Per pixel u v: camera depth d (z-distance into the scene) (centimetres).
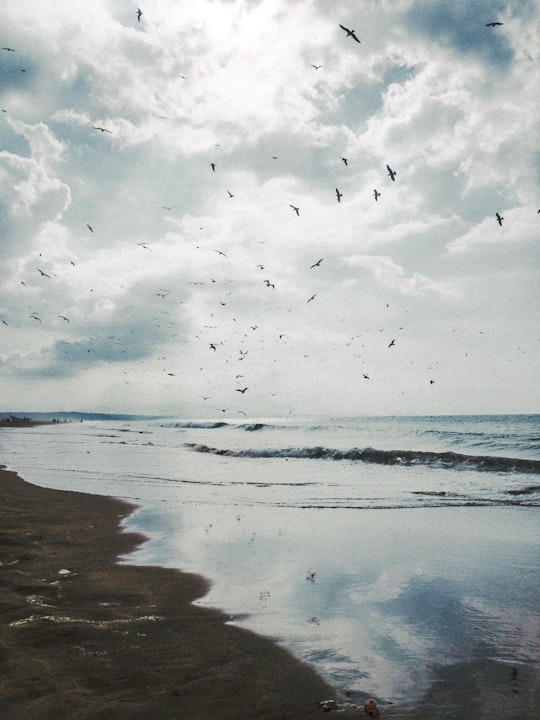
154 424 10838
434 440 3956
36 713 355
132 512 1158
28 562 738
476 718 355
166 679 411
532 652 464
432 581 679
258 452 2894
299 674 423
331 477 1878
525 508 1230
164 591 631
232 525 1031
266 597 614
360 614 559
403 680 414
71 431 6844
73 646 466
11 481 1645
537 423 7256
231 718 356
